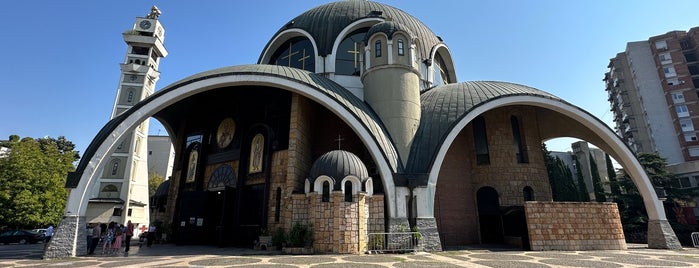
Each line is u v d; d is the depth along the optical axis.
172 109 21.28
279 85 16.17
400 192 14.96
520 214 18.47
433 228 14.70
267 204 16.72
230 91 20.44
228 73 16.11
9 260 12.20
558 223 15.60
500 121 20.41
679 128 48.41
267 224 16.34
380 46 19.33
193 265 10.32
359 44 23.78
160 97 15.47
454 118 17.20
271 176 17.22
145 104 15.33
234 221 17.48
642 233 26.55
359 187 14.02
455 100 18.44
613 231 15.99
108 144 14.55
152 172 62.47
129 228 15.39
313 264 10.45
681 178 37.41
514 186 19.08
